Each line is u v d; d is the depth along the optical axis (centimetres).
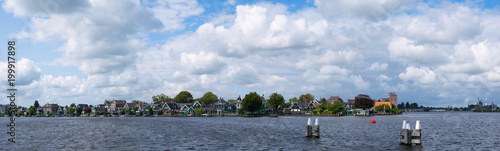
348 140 4591
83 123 9669
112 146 4025
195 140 4631
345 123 9238
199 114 18800
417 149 3728
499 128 7012
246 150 3697
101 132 6012
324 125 8125
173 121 11031
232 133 5728
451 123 9456
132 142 4412
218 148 3853
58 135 5438
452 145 4059
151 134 5553
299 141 4475
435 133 5716
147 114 19912
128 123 9481
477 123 9425
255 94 17838
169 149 3781
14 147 3966
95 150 3716
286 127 7356
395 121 10794
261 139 4722
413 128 7012
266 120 11812
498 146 4006
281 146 4006
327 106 19525
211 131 6191
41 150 3716
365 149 3750
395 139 4709
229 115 18938
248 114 18925
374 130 6369
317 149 3772
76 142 4441
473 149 3750
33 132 6084
